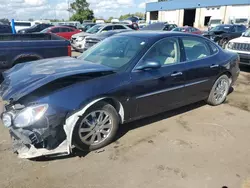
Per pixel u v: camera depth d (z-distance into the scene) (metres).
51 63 3.49
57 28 16.23
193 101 4.39
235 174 2.74
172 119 4.17
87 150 3.10
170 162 2.94
